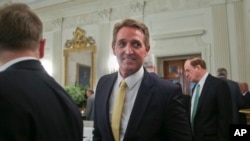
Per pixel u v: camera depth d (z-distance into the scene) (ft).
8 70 2.71
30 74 2.79
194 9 23.49
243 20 21.68
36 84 2.76
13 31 2.81
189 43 23.40
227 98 8.01
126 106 4.50
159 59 25.32
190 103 8.82
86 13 29.55
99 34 28.27
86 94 25.57
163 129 4.32
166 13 24.66
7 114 2.39
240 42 21.65
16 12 2.90
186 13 23.77
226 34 22.13
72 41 29.99
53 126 2.68
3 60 2.87
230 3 22.26
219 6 22.54
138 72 4.56
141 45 4.51
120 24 4.65
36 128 2.53
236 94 13.07
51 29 31.83
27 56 2.91
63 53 30.53
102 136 4.63
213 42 22.53
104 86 5.03
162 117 4.23
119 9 27.40
